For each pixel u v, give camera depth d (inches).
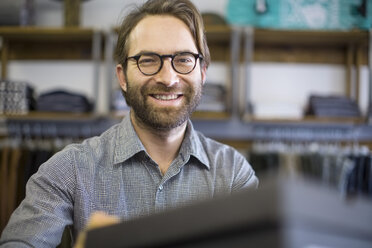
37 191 47.1
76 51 135.6
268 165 115.0
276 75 134.1
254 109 121.1
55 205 46.5
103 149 52.3
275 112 120.6
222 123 130.1
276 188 10.1
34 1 133.1
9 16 125.6
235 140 129.2
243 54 133.3
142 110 49.3
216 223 11.3
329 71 134.1
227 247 11.1
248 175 56.2
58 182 48.0
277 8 123.0
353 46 132.0
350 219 11.0
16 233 43.5
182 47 49.2
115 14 135.3
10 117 118.9
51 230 44.6
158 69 48.6
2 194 113.0
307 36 124.4
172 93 49.0
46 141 127.4
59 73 135.7
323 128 128.6
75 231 49.6
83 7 135.6
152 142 52.3
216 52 133.1
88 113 121.6
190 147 52.3
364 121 118.7
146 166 51.3
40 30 121.7
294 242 9.8
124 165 51.3
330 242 10.5
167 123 49.0
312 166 114.7
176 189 51.7
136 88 49.3
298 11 122.7
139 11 51.4
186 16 50.3
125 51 52.4
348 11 122.6
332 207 10.7
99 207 49.5
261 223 10.1
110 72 126.1
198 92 50.9
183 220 12.6
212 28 119.1
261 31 120.6
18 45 135.7
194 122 130.3
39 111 119.7
